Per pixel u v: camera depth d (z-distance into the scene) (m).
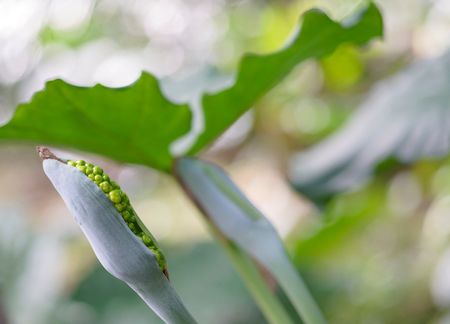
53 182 0.43
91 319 1.28
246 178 2.25
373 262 1.65
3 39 2.60
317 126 1.98
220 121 0.57
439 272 1.39
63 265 1.33
